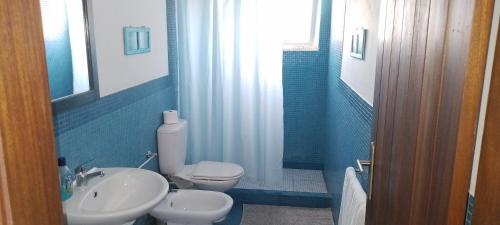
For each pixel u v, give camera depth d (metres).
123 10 2.06
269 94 3.06
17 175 0.49
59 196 0.61
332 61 3.12
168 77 2.85
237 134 3.25
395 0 1.05
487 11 0.56
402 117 0.96
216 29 2.98
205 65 3.06
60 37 1.52
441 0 0.71
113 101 1.98
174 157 2.65
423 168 0.79
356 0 2.09
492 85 0.58
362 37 1.81
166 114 2.68
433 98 0.74
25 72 0.50
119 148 2.07
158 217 2.27
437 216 0.70
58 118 1.51
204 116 3.17
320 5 3.33
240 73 3.07
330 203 3.04
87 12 1.68
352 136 2.07
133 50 2.18
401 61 0.98
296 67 3.51
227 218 2.87
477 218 0.62
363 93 1.82
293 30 3.49
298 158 3.72
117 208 1.63
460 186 0.62
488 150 0.60
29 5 0.51
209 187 2.65
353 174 1.71
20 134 0.49
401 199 0.96
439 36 0.72
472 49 0.58
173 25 2.93
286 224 2.84
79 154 1.68
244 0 2.93
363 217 1.43
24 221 0.51
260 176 3.28
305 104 3.59
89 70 1.73
